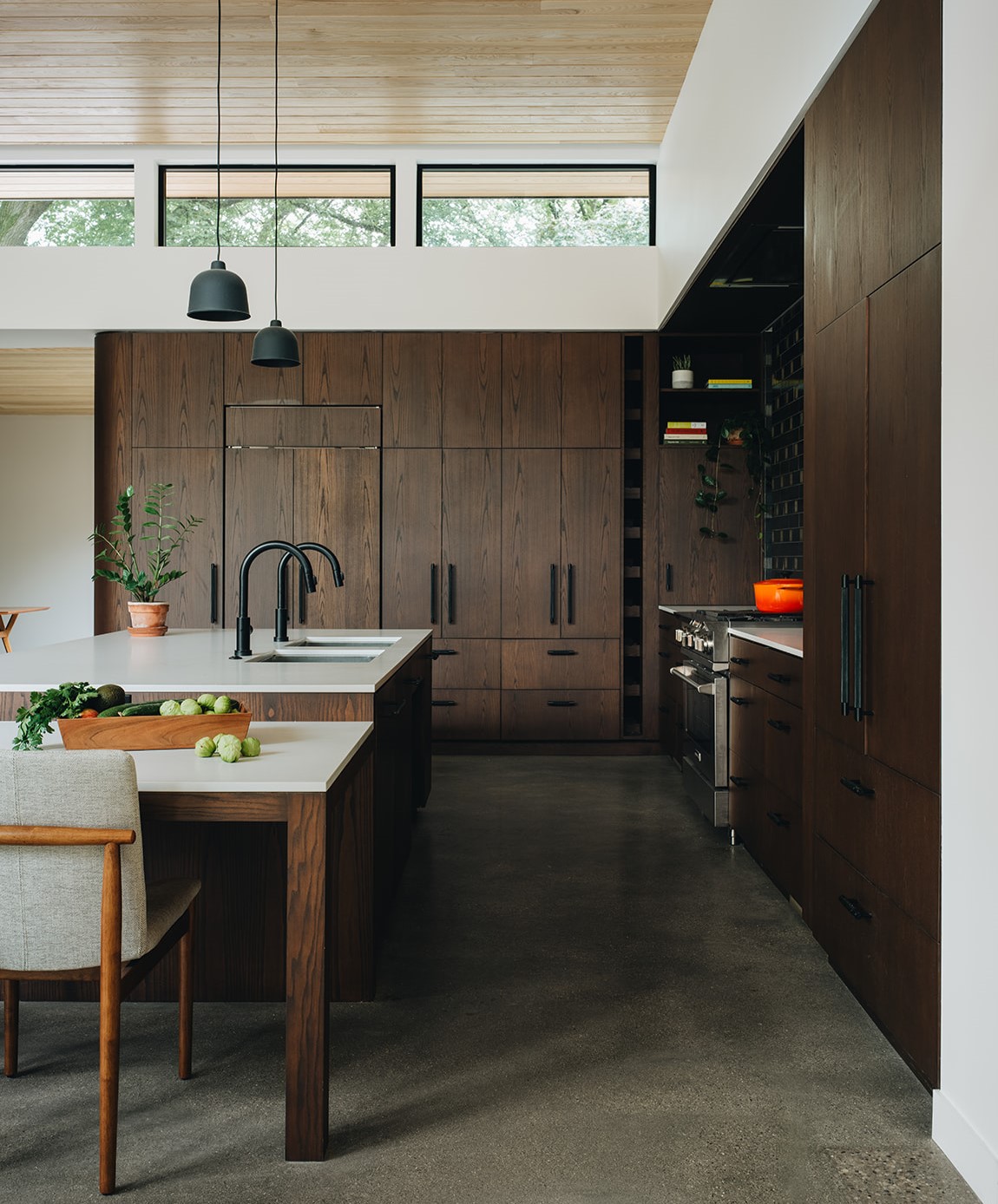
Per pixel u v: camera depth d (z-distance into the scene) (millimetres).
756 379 6184
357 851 2596
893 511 2287
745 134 3781
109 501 6098
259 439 6062
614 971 2814
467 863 3846
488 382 6062
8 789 1699
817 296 2955
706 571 6105
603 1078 2191
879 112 2406
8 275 6055
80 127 5684
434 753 6109
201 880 2525
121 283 6039
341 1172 1818
